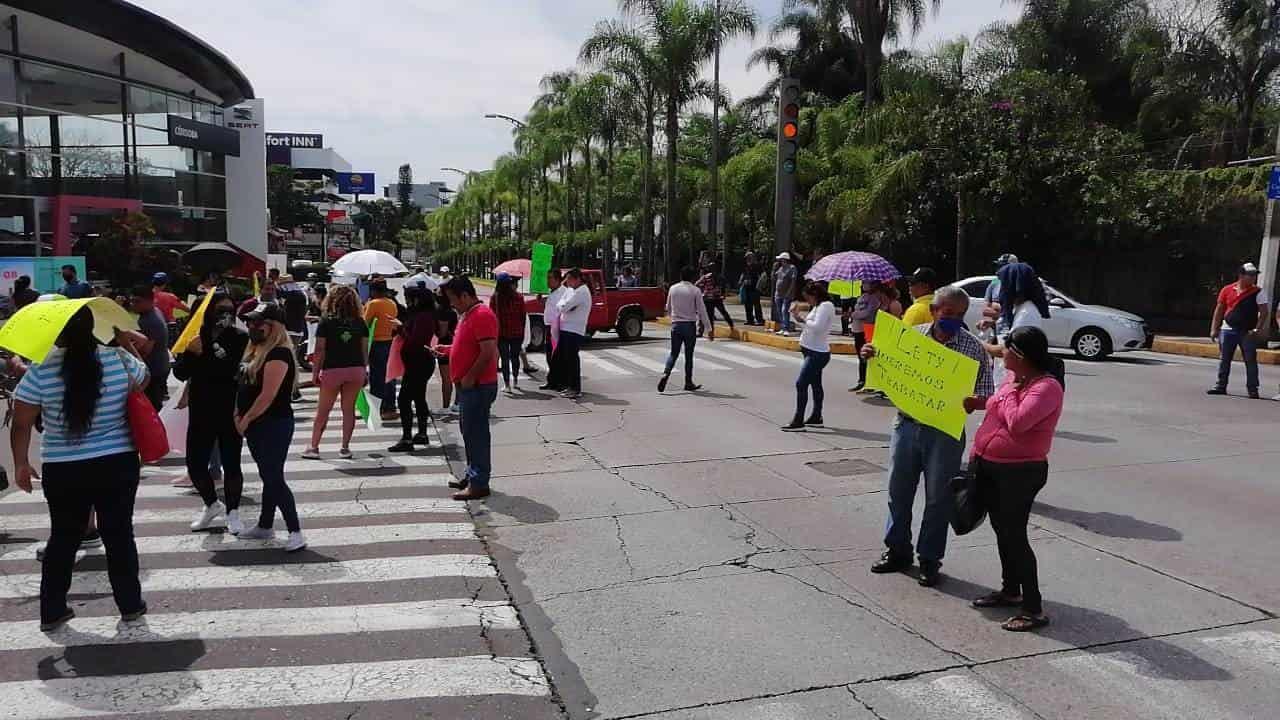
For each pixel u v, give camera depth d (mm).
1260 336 12555
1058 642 4758
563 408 12312
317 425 9469
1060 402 4812
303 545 6434
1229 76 26812
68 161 32531
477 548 6453
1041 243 27312
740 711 4074
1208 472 8375
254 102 44000
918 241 28422
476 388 7738
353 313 9406
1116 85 33188
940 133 25438
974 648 4699
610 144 40906
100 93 34281
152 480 8539
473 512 7371
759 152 34844
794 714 4039
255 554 6328
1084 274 27094
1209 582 5598
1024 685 4285
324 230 104250
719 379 15008
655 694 4250
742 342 21328
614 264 51719
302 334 14367
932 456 5488
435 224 135375
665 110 33188
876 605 5305
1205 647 4680
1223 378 12930
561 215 58844
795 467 8828
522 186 68000
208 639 4914
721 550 6352
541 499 7754
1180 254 25172
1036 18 32875
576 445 9953
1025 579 4898
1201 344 18891
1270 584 5562
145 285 9062
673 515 7230
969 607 5258
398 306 12586
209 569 6023
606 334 25188
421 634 4973
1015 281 11211
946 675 4398
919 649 4695
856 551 6309
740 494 7848
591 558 6211
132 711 4117
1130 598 5348
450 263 131875
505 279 13805
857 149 30547
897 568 5859
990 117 25156
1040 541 6410
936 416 5312
